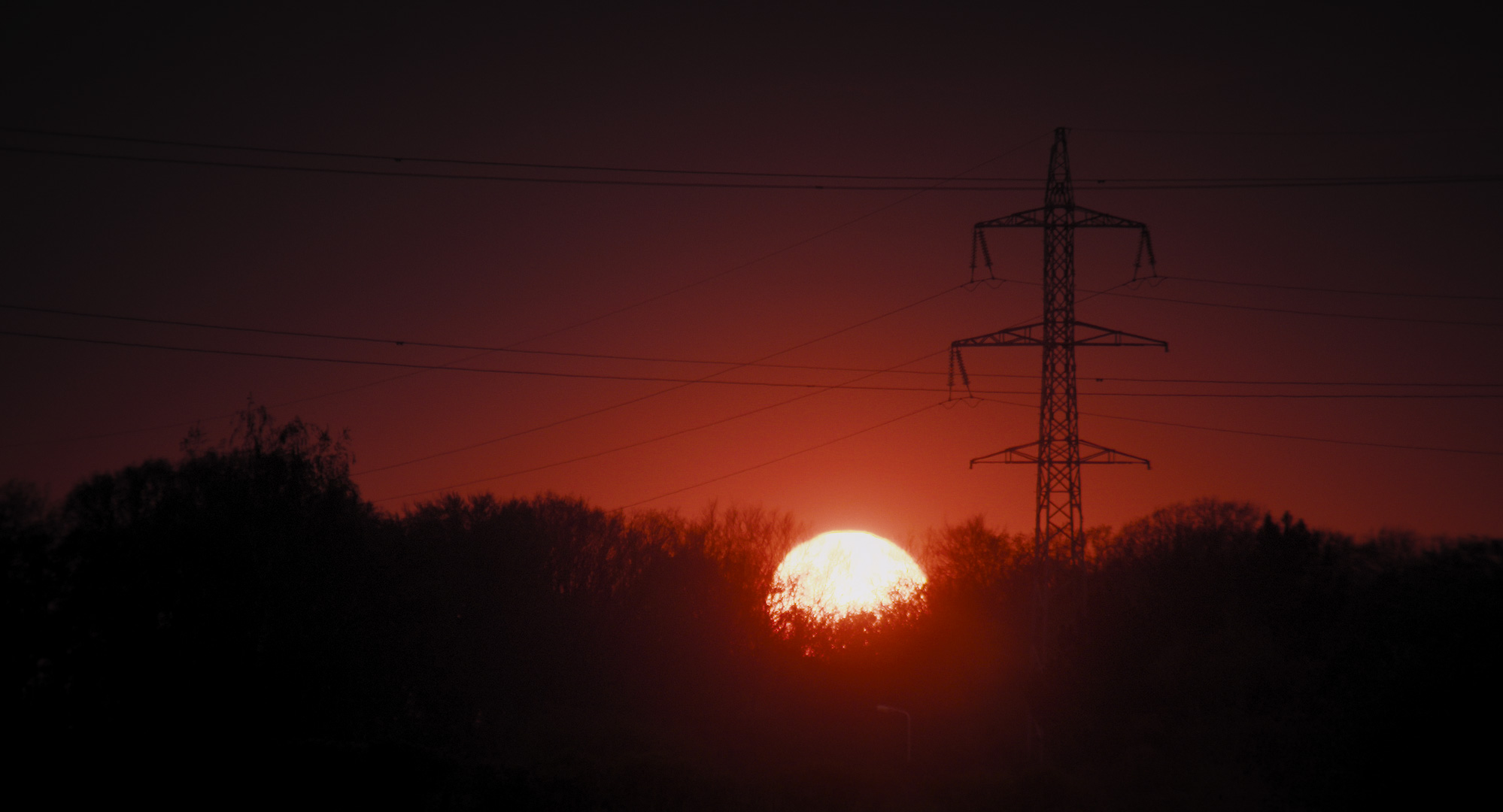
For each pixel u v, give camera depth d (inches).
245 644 4106.8
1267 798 2923.2
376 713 4672.7
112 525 4217.5
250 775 3634.4
